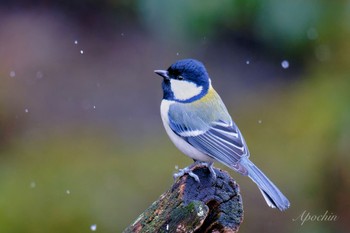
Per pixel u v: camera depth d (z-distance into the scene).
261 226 10.88
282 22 12.22
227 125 7.17
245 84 13.86
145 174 11.55
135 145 12.54
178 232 5.90
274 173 11.41
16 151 12.43
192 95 7.29
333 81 12.45
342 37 12.33
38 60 14.84
